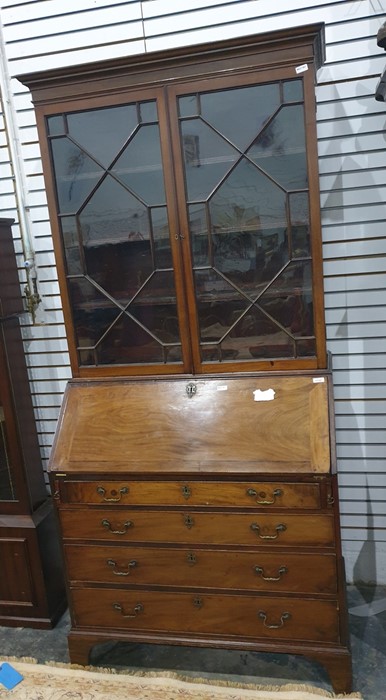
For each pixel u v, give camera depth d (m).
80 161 1.85
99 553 1.87
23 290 2.43
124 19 2.14
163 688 1.85
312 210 1.71
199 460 1.73
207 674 1.91
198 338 1.87
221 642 1.84
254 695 1.80
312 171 1.68
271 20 2.04
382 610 2.17
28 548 2.21
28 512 2.23
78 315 1.96
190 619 1.86
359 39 1.99
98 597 1.92
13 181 2.35
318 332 1.78
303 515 1.68
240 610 1.81
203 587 1.82
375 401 2.21
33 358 2.47
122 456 1.79
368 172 2.06
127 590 1.88
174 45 2.13
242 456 1.70
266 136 1.72
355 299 2.16
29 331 2.45
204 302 1.85
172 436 1.79
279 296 1.81
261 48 1.63
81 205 1.87
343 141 2.06
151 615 1.89
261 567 1.75
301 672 1.90
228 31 2.08
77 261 1.92
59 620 2.30
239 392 1.82
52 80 1.77
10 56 2.25
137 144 1.80
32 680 1.93
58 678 1.93
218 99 1.72
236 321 1.84
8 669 1.99
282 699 1.78
